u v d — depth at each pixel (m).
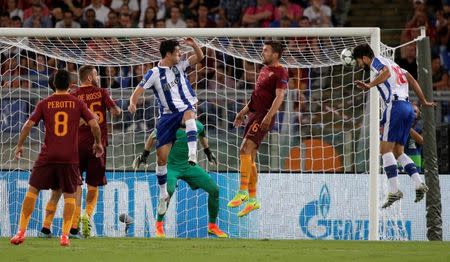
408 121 32.59
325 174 39.72
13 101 42.12
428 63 37.38
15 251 24.64
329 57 39.84
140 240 31.06
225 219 39.41
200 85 47.19
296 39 39.97
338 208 39.56
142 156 35.75
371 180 36.25
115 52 39.88
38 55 45.81
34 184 26.72
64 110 26.62
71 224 29.23
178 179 36.69
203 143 35.69
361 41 39.00
